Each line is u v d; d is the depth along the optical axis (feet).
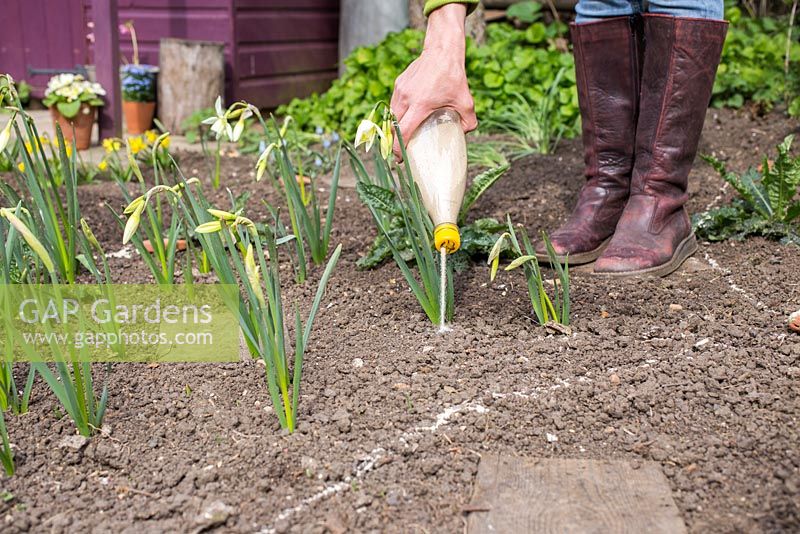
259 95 21.43
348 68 19.69
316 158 15.40
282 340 6.23
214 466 5.92
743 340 7.50
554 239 9.45
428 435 6.19
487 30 21.09
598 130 9.52
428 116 7.59
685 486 5.60
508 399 6.62
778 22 21.18
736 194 11.83
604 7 9.11
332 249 10.29
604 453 6.01
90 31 21.79
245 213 11.87
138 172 8.98
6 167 13.96
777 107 16.61
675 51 8.63
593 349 7.39
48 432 6.35
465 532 5.25
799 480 5.56
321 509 5.49
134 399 6.79
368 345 7.56
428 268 7.73
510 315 8.09
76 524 5.39
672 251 9.11
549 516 5.35
